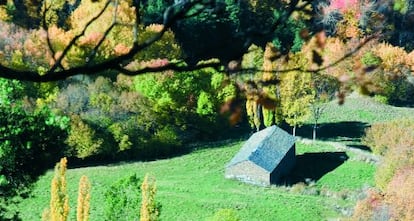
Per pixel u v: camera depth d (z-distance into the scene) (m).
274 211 63.75
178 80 82.56
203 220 61.28
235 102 6.02
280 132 77.38
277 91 81.62
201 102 83.00
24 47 69.62
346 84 5.98
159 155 80.06
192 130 85.88
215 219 50.72
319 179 73.38
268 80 6.05
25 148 22.53
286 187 70.69
